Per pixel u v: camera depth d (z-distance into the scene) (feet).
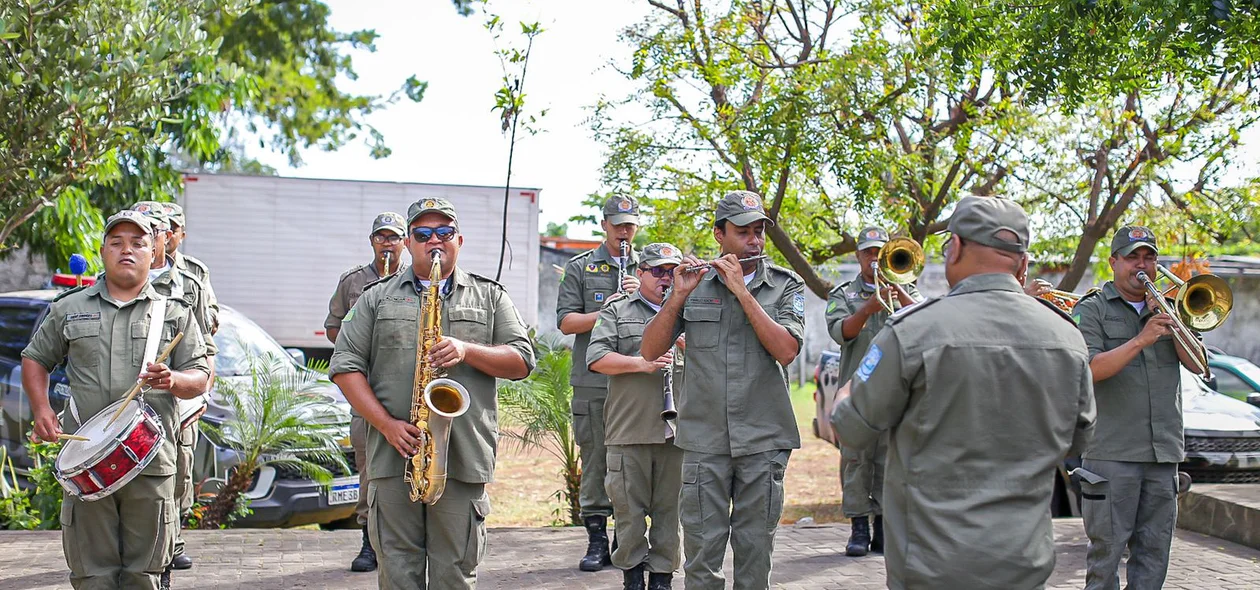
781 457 16.43
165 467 15.75
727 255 16.44
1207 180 35.12
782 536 25.66
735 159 35.60
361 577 20.80
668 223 38.06
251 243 51.78
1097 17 20.38
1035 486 10.83
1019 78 22.56
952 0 24.25
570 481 29.32
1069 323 11.34
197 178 51.16
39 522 25.14
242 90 47.65
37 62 22.76
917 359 10.91
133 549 15.76
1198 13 18.52
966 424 10.84
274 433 25.14
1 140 23.15
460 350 14.44
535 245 53.16
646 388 19.10
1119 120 34.12
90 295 16.25
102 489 14.87
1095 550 17.33
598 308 22.82
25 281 50.57
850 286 24.03
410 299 15.21
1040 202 36.88
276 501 25.34
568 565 22.26
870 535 24.40
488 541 24.48
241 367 28.45
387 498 14.79
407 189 52.85
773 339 16.03
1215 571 22.12
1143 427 17.13
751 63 35.35
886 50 33.06
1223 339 53.31
